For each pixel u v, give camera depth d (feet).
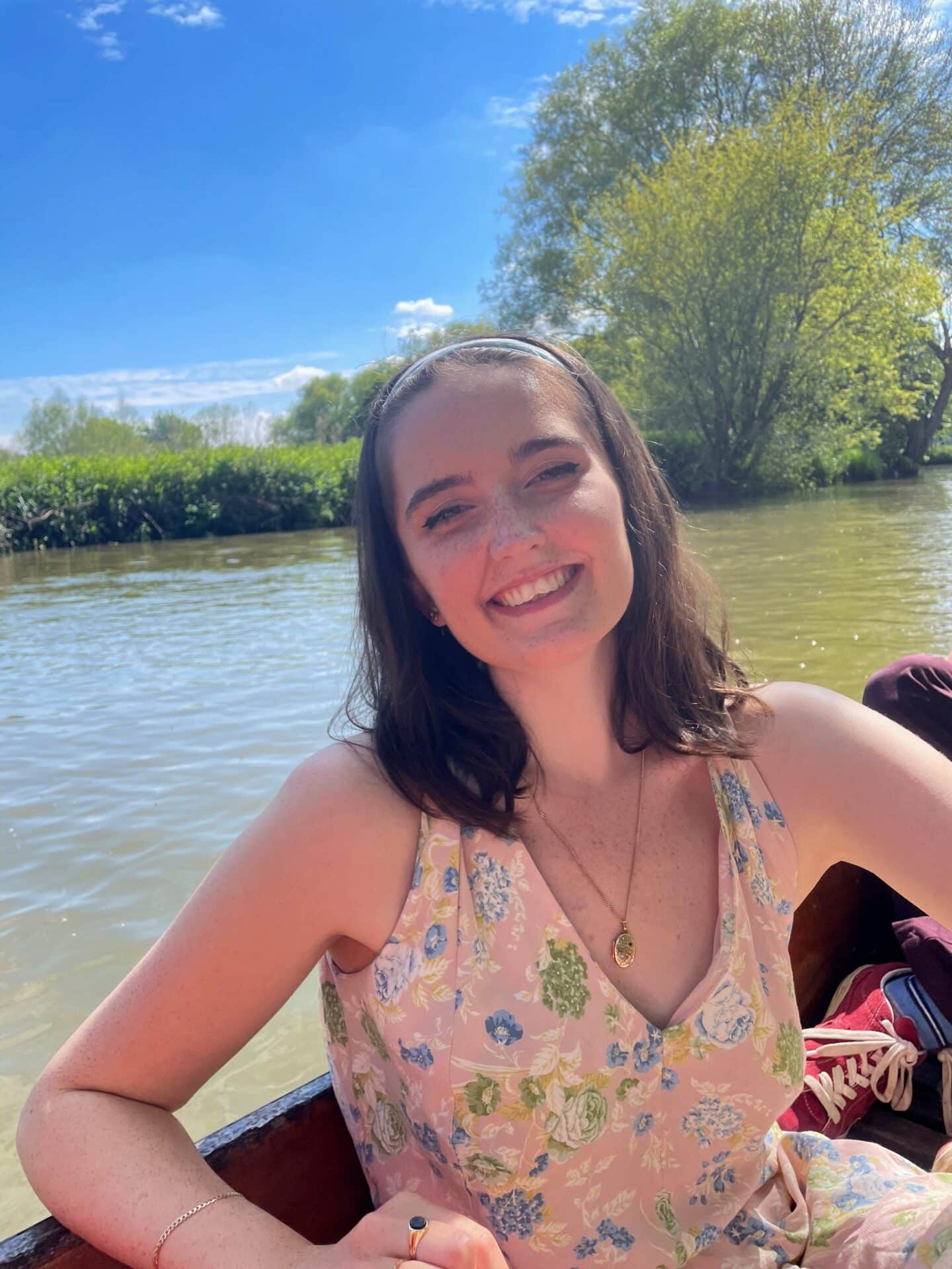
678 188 84.43
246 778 17.83
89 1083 3.59
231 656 29.17
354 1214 4.63
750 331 85.46
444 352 4.09
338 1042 4.13
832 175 82.79
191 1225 3.28
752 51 104.32
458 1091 3.61
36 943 12.10
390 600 4.09
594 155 108.06
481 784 3.81
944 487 89.97
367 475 4.13
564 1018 3.63
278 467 82.94
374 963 3.76
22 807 16.97
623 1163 3.81
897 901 7.06
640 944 3.93
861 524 58.95
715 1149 4.01
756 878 4.10
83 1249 3.49
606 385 4.39
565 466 3.85
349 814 3.68
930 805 4.15
